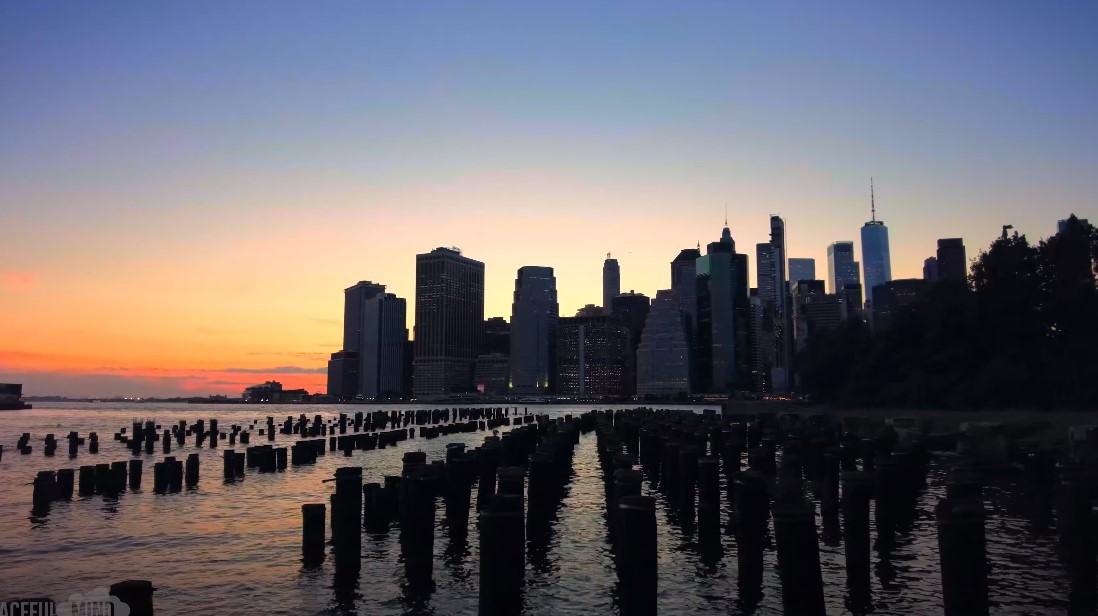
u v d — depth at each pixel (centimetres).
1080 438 4288
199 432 8356
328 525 3012
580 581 2155
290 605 1955
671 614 1808
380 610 1900
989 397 7444
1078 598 1839
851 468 3666
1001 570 2091
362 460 5909
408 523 2114
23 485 4553
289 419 10206
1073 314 7581
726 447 3544
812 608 1387
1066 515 1939
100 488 3938
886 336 9731
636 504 1398
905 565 2203
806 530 1406
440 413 13988
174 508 3544
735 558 2347
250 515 3341
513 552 1434
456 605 1928
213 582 2188
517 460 4653
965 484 1988
